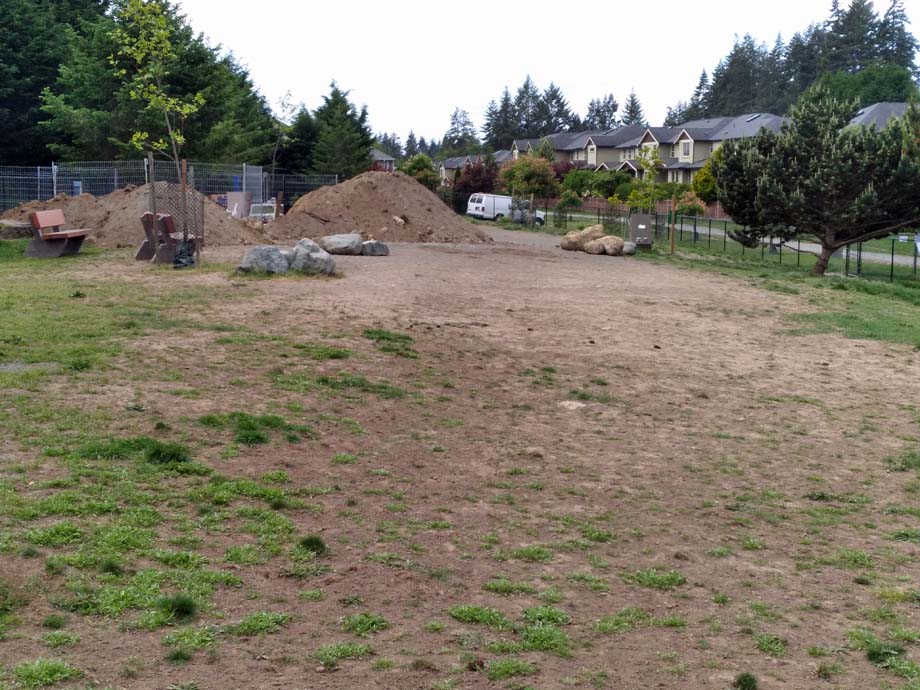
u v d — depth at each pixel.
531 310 18.27
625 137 107.75
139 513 6.30
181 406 9.16
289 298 16.98
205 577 5.45
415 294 19.03
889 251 45.62
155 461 7.40
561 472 8.63
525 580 6.06
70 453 7.33
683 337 16.52
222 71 44.97
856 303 22.91
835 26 126.25
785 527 7.66
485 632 5.20
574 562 6.48
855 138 31.00
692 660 5.07
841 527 7.76
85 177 34.41
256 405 9.55
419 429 9.55
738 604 5.99
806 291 24.97
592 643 5.20
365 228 35.09
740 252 41.25
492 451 9.07
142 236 25.75
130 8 21.88
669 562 6.66
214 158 44.66
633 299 21.00
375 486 7.69
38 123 45.78
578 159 113.94
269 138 62.72
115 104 42.84
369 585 5.69
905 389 13.41
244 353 11.98
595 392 11.94
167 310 14.76
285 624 5.02
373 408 10.13
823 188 31.09
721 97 143.62
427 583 5.82
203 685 4.23
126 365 10.68
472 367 12.73
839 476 9.21
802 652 5.31
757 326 18.36
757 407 11.83
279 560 5.91
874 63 106.62
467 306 18.11
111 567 5.36
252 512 6.66
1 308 13.94
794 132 32.28
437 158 154.25
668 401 11.79
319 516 6.84
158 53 22.08
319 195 36.56
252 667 4.47
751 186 34.28
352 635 4.97
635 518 7.57
